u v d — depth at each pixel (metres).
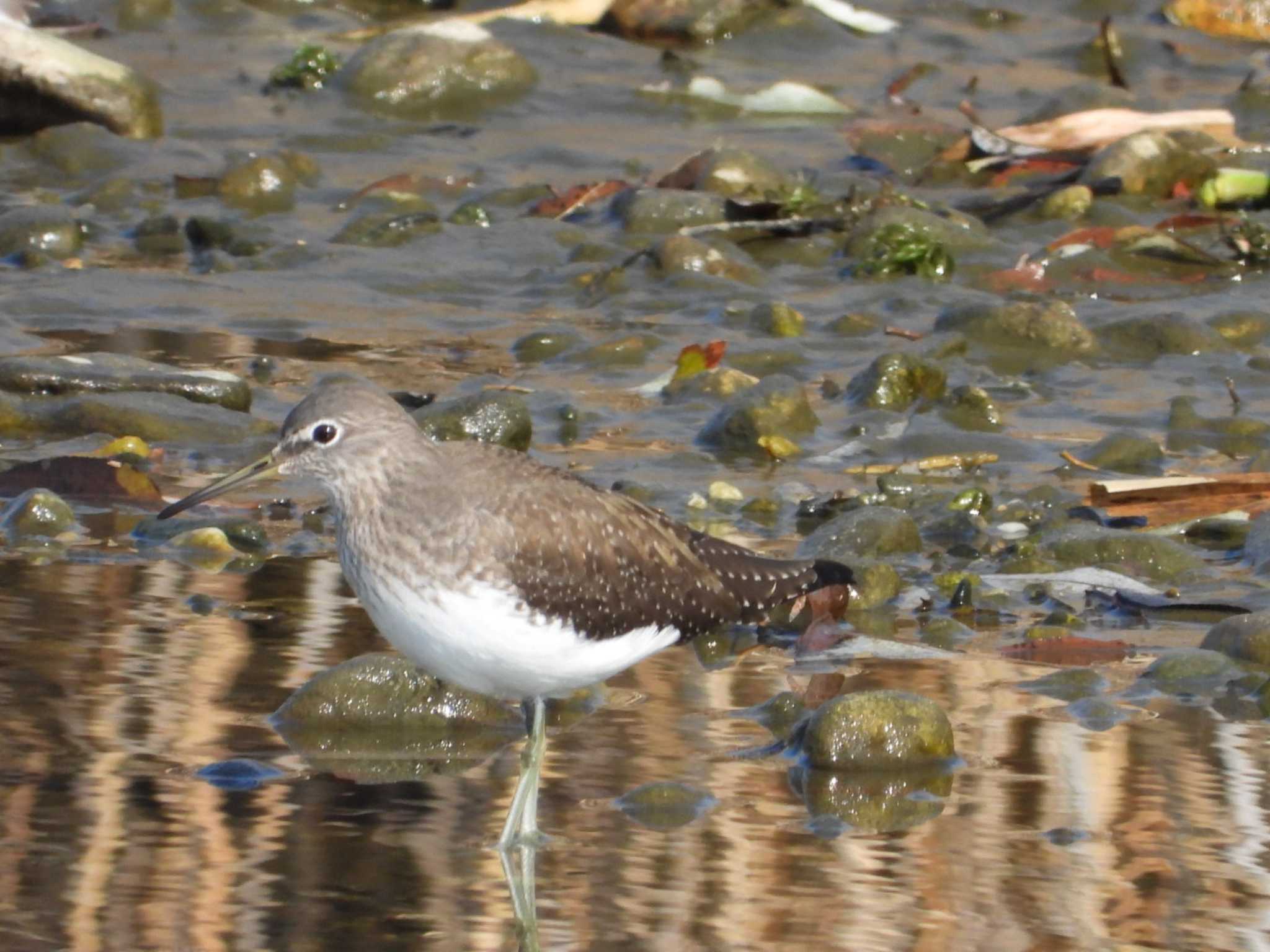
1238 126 22.70
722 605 9.77
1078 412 15.25
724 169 20.23
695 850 8.51
